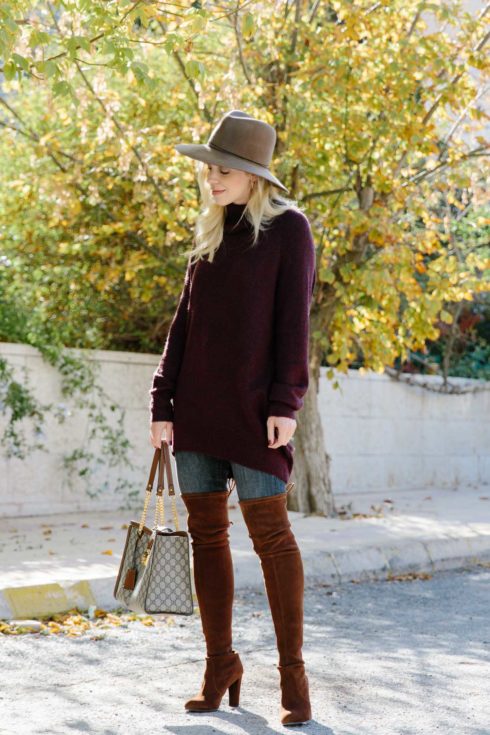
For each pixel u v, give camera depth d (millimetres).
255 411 3812
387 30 9617
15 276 11305
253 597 6930
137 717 3947
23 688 4434
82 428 10773
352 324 10539
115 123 9375
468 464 14953
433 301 10062
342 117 9570
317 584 7609
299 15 9805
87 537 8789
